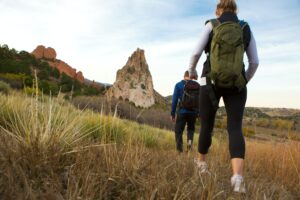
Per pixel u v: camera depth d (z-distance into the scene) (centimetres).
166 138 1184
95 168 304
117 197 276
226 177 436
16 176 252
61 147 329
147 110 2409
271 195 346
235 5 371
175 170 338
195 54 371
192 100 765
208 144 389
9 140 330
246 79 356
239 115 358
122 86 10112
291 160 524
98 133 591
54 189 246
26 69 7525
